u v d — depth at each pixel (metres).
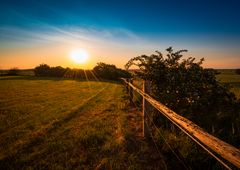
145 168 3.67
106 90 18.20
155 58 6.71
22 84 24.81
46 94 15.24
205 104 5.43
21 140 5.37
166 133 4.69
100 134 5.51
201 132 2.01
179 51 6.55
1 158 4.28
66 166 3.87
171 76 6.04
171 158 3.88
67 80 33.50
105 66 40.47
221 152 1.56
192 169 3.40
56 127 6.52
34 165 3.97
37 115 8.32
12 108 9.84
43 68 46.16
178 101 5.64
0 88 19.81
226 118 4.90
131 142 4.74
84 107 9.89
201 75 5.70
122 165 3.83
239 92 7.86
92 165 3.91
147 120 4.94
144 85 5.06
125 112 8.35
